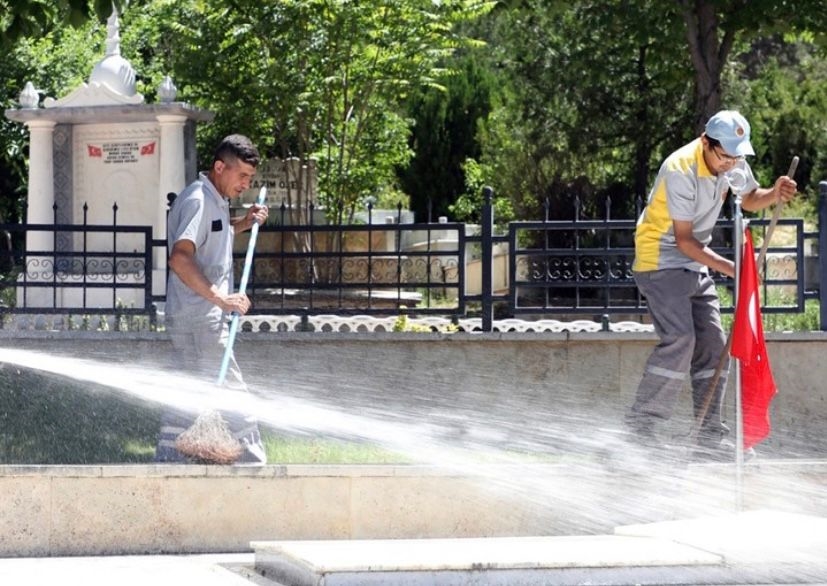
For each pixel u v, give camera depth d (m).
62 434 10.15
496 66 29.05
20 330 12.66
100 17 11.80
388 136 22.92
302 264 15.84
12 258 13.62
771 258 13.63
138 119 17.67
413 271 15.66
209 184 8.50
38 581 6.70
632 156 26.39
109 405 10.70
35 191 17.92
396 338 12.26
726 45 21.22
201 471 7.77
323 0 19.97
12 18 13.17
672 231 9.02
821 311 12.24
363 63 21.08
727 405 10.26
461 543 7.18
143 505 7.71
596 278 12.83
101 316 14.33
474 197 28.80
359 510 7.93
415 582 6.36
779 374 12.12
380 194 27.72
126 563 7.33
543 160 26.31
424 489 8.01
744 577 6.77
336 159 22.12
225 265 8.58
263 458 8.48
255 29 20.16
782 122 27.89
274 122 21.56
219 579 6.81
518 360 12.32
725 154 8.81
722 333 9.23
